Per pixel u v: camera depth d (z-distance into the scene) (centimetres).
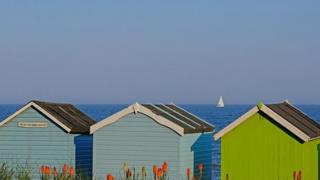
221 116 19775
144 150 4269
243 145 3981
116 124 4319
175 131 4216
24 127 4578
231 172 3991
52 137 4547
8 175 4266
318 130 4119
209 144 4753
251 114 3962
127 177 3866
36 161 4550
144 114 4272
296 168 3881
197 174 4462
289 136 3903
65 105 4912
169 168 4228
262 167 3953
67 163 4522
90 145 4697
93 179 4334
